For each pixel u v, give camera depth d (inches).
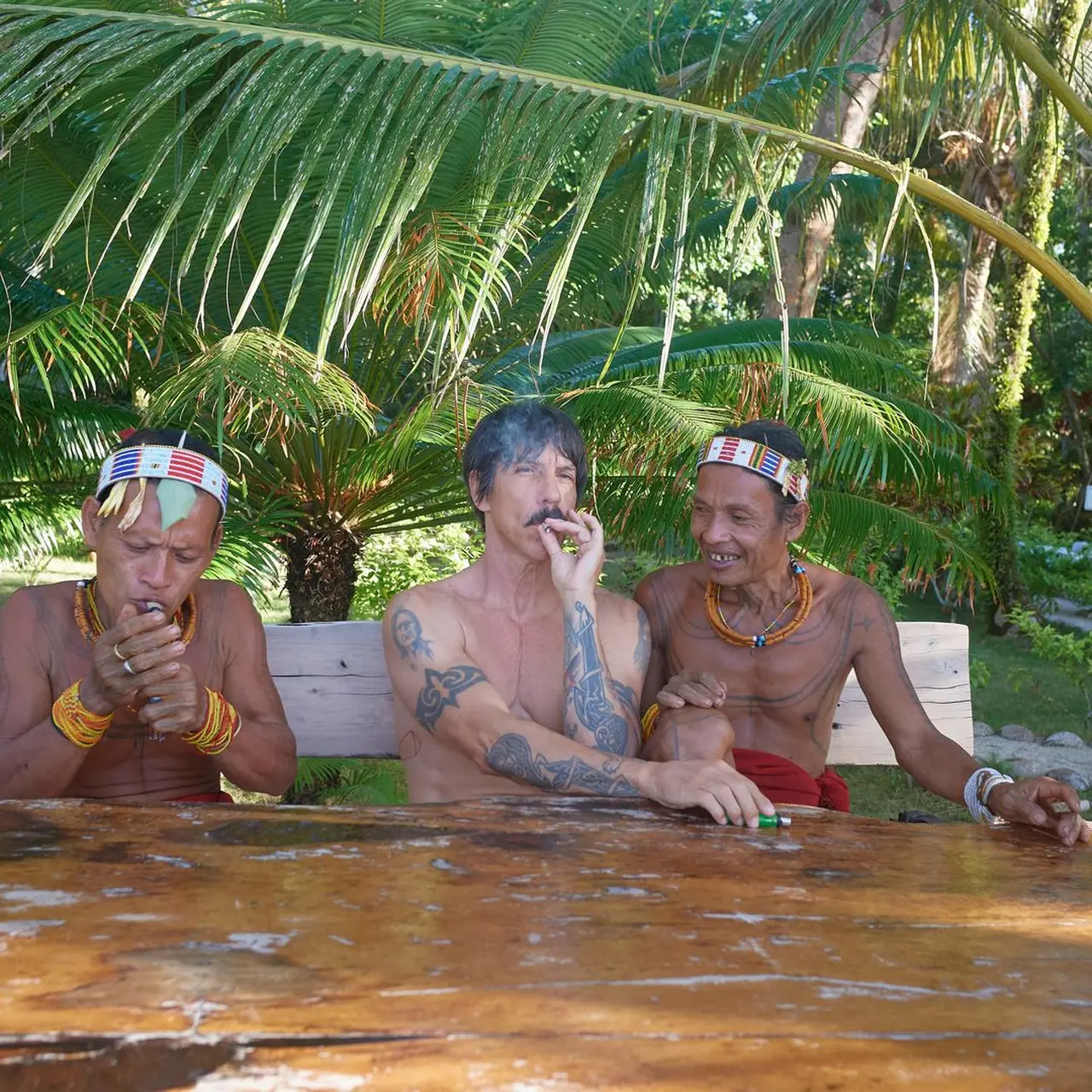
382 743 114.3
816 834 75.7
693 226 156.9
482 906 56.7
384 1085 38.5
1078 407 911.0
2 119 99.3
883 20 144.0
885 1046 42.4
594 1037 42.2
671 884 62.2
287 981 46.4
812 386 174.1
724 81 218.2
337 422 189.2
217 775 103.1
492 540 99.5
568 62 176.4
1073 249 808.3
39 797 86.7
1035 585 533.6
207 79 172.7
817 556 203.0
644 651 102.3
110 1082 38.5
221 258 188.9
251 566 174.2
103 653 84.5
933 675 124.3
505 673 98.6
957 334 655.1
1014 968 51.3
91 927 51.9
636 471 181.2
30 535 206.2
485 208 132.3
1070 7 223.3
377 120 106.3
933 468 194.1
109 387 195.9
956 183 594.2
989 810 92.3
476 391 174.7
